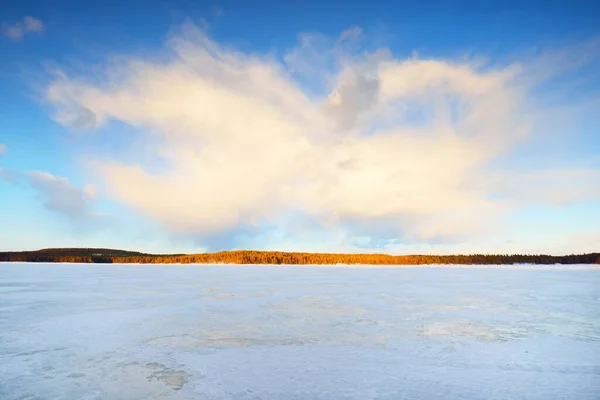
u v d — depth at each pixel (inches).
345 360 363.3
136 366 346.0
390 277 1701.5
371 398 274.5
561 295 900.6
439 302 766.5
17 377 318.3
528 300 802.2
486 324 534.6
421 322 549.0
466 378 315.9
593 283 1293.1
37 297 832.3
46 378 316.2
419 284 1245.1
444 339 446.9
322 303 746.2
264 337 454.3
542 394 283.1
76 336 458.9
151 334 468.4
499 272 2306.8
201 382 306.5
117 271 2272.4
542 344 426.0
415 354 384.8
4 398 275.9
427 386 297.9
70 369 338.3
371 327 512.4
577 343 430.3
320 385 299.4
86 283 1247.5
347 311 645.3
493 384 302.7
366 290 1020.5
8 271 2178.9
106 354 383.6
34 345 416.8
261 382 306.2
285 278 1595.7
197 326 515.5
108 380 311.6
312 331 487.2
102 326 515.8
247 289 1042.1
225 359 366.6
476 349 403.9
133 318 573.6
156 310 649.6
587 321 558.6
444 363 355.6
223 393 284.0
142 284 1213.1
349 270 2645.2
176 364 351.6
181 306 698.2
